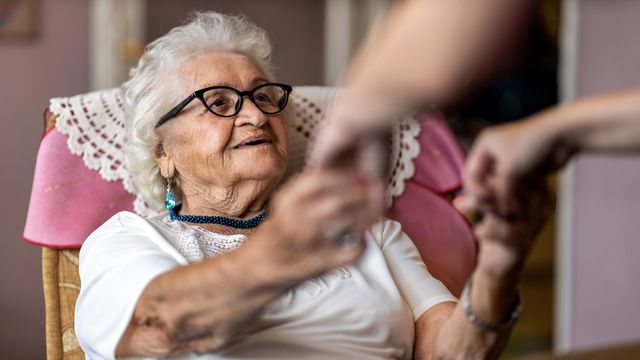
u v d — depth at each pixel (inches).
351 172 24.3
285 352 49.1
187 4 170.2
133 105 59.5
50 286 59.5
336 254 28.3
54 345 59.0
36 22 122.8
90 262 49.8
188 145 57.1
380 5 184.7
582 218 118.4
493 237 35.9
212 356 47.4
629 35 109.1
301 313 50.4
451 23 16.1
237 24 62.0
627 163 110.0
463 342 48.1
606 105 21.9
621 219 111.7
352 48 188.1
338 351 50.6
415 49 16.8
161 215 60.7
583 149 23.1
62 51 126.0
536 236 35.3
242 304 34.4
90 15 128.6
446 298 56.9
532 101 171.9
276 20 186.7
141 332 43.3
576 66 117.9
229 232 56.9
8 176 122.2
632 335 110.7
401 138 67.1
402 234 62.0
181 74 57.9
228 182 56.7
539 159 24.3
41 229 59.9
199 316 36.5
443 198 67.1
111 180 62.3
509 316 44.8
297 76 191.6
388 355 52.8
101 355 45.6
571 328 121.0
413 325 55.4
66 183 61.4
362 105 18.6
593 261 116.8
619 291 112.4
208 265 35.6
